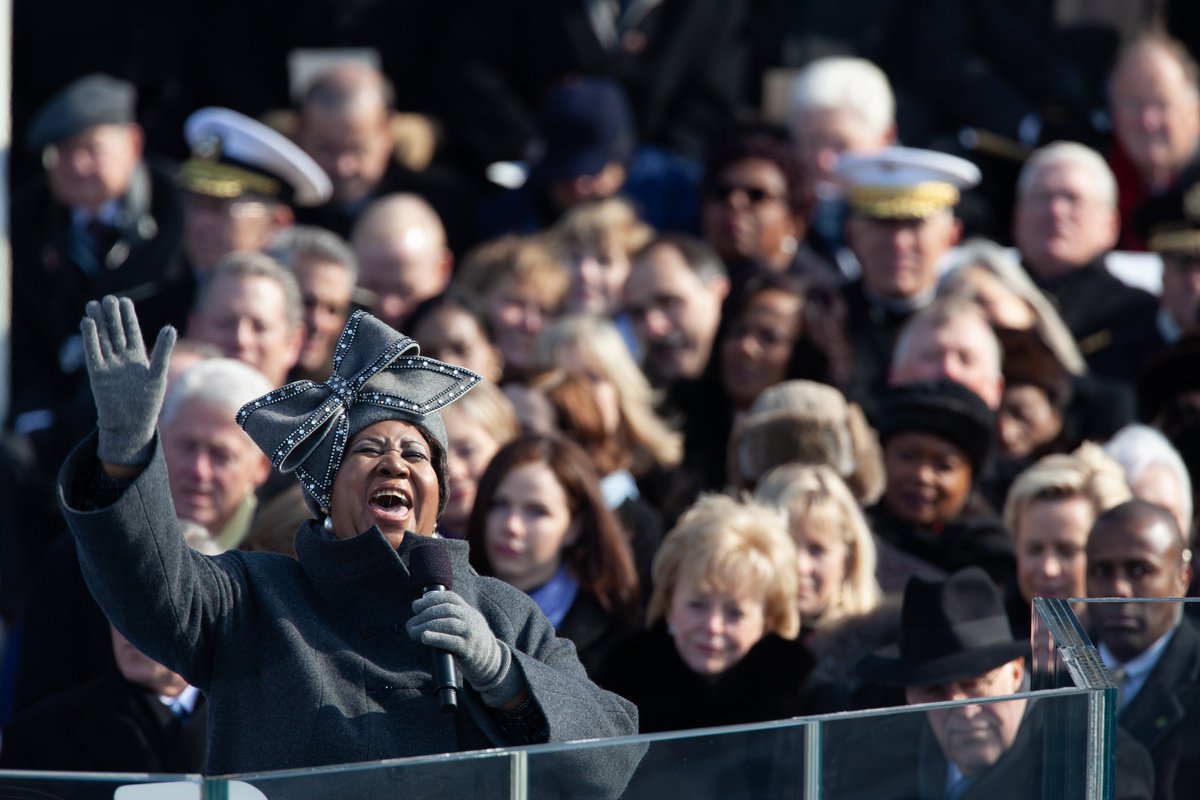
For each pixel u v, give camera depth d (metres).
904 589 19.44
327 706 11.90
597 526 20.47
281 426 12.44
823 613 20.03
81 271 33.91
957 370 25.41
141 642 11.82
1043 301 29.27
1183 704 13.46
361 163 36.22
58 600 19.78
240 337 25.03
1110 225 32.06
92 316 11.66
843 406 23.06
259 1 41.34
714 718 18.78
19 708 19.58
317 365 27.83
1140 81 36.44
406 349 12.73
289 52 41.38
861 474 22.70
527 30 40.75
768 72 40.97
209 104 41.38
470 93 40.56
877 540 21.94
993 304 28.42
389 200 31.98
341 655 12.11
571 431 24.61
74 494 11.60
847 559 20.20
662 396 27.78
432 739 11.95
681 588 19.05
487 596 12.76
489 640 11.74
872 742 11.57
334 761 11.77
